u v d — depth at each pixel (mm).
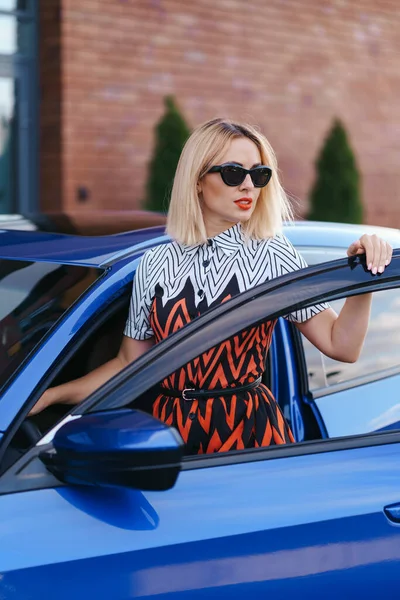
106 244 2811
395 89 11852
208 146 2461
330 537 2084
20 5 8984
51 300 2656
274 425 2408
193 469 2104
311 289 2209
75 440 1890
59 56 8953
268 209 2520
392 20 11656
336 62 11148
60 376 2658
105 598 1916
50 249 2834
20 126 9195
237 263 2473
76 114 9086
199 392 2355
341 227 3186
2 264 2834
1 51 8930
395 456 2242
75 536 1936
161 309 2463
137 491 2033
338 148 10828
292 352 2793
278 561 2041
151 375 2062
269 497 2088
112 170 9375
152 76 9562
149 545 1962
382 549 2125
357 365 2889
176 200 2502
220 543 2006
